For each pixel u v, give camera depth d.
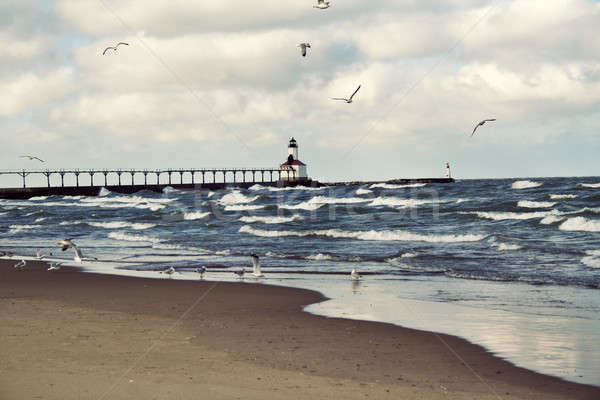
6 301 18.81
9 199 143.75
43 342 13.07
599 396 10.05
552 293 19.36
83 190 154.12
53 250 37.22
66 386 10.08
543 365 11.72
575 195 60.53
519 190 79.69
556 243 32.97
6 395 9.62
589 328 14.55
